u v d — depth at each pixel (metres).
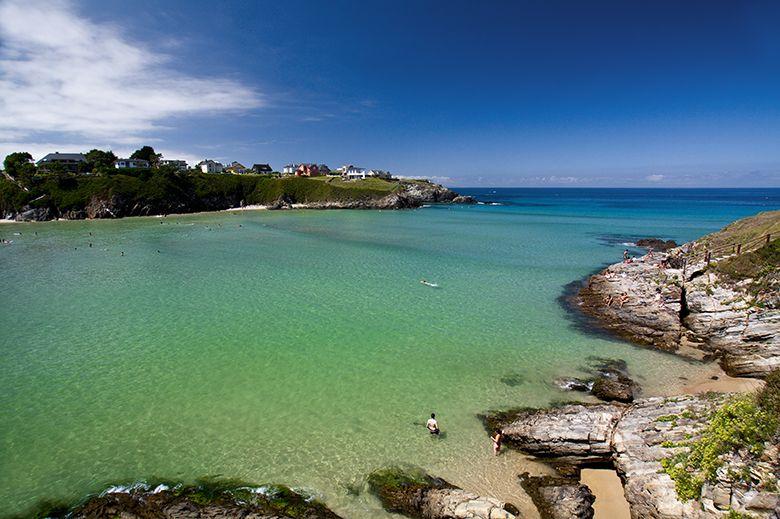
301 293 38.88
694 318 28.77
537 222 104.06
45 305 35.03
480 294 39.22
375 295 38.50
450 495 14.26
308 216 119.44
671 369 24.56
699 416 14.98
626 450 15.16
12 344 27.45
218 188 148.75
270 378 23.27
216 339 28.38
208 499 14.64
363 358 25.73
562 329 30.75
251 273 46.34
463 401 21.17
